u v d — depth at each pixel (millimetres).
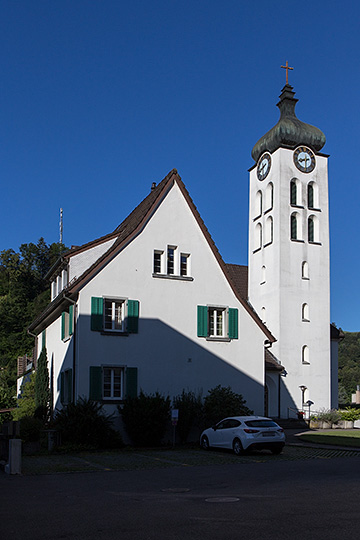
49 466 18812
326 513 10180
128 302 28094
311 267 46469
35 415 33656
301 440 29594
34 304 77875
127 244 28703
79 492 13242
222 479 15336
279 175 46812
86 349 26906
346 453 22938
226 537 8477
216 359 29859
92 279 27594
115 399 27078
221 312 30844
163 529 9086
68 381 28375
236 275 51281
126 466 18828
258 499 11781
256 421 22828
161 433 26422
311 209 47438
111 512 10617
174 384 28625
